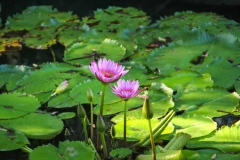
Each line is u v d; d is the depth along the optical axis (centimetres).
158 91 327
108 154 296
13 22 432
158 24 406
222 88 328
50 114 318
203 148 292
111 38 391
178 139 291
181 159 282
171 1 467
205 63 352
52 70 352
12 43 399
